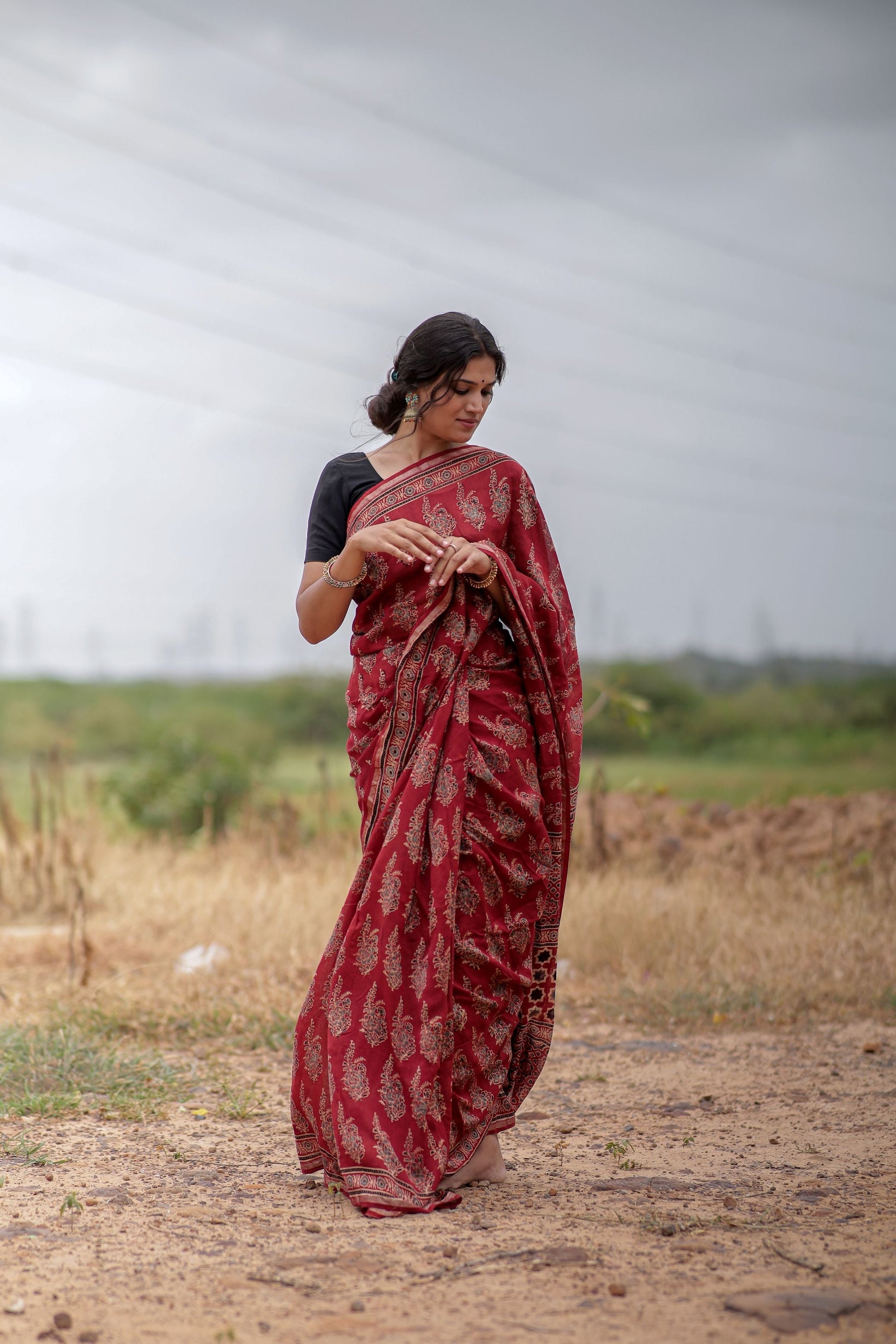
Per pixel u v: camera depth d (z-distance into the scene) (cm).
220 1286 254
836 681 3338
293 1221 297
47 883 848
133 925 745
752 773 2303
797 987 588
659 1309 238
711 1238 280
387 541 323
